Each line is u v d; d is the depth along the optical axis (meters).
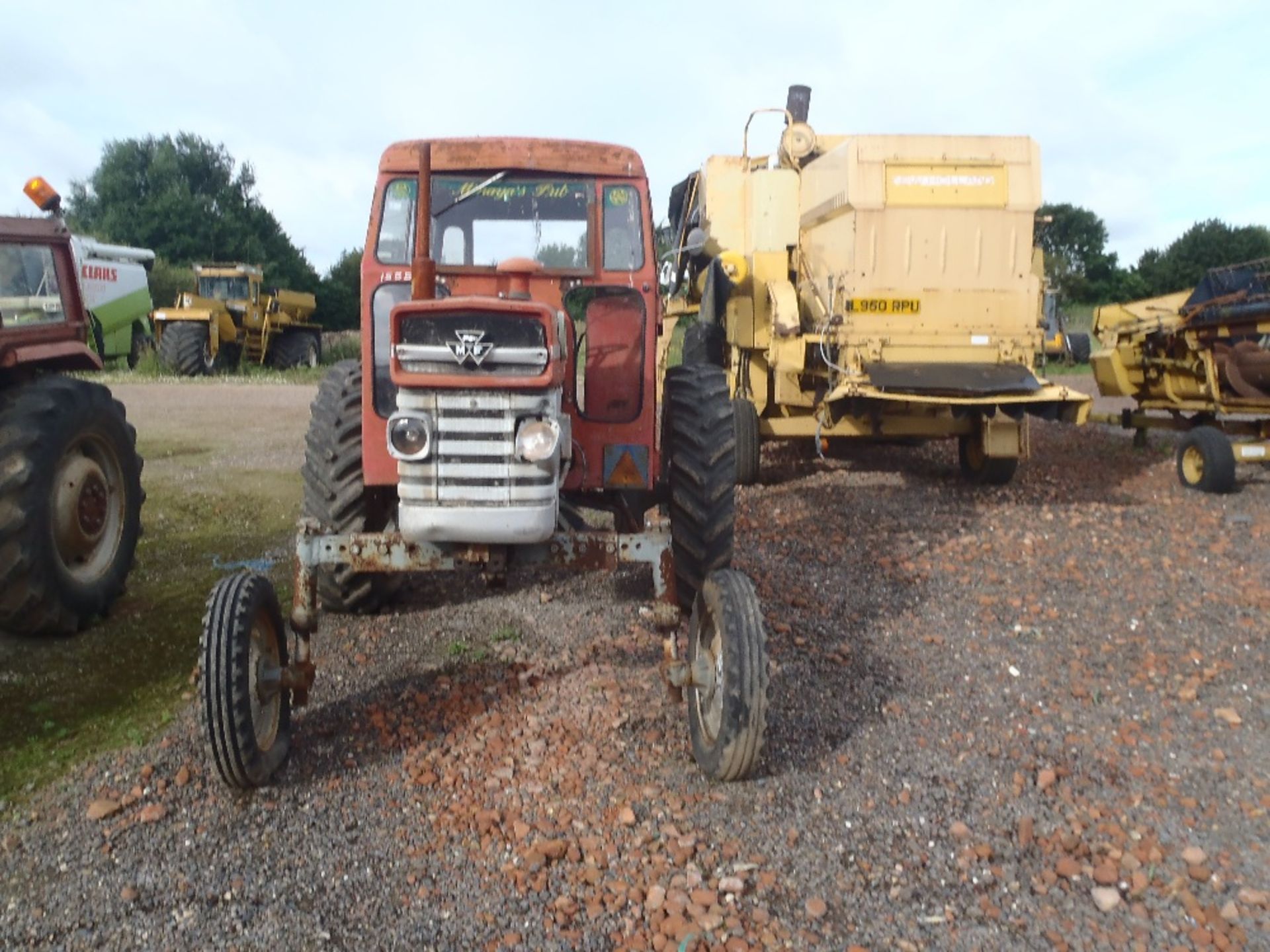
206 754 3.61
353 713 4.06
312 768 3.61
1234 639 4.91
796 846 3.15
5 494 4.56
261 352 23.89
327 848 3.12
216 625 3.28
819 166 9.01
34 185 5.15
